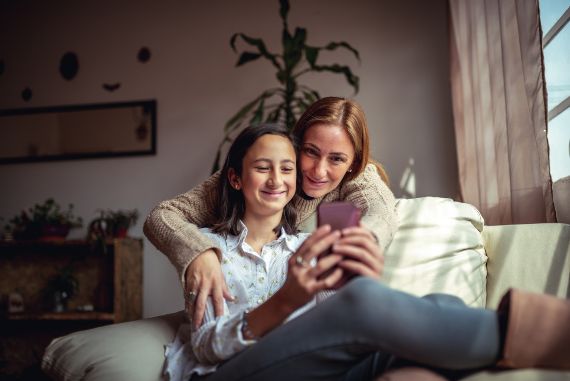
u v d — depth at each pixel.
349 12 3.11
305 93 2.76
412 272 1.37
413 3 3.04
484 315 0.85
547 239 1.36
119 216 3.11
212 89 3.26
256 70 3.21
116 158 3.34
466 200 2.40
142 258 3.21
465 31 2.33
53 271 3.17
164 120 3.30
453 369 0.86
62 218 3.15
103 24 3.46
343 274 0.95
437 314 0.85
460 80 2.49
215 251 1.19
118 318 2.86
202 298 1.10
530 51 1.66
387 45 3.04
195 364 1.07
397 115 2.99
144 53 3.38
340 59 3.08
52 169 3.42
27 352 3.14
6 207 3.45
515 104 1.78
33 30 3.56
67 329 3.13
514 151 1.79
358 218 0.98
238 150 1.26
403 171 2.94
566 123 1.69
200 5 3.34
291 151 1.24
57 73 3.49
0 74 3.56
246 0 3.27
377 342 0.86
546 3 1.86
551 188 1.60
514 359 0.81
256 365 0.94
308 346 0.90
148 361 1.11
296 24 3.17
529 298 0.82
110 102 3.39
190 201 1.38
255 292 1.20
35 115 3.47
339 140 1.35
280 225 1.32
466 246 1.41
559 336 0.79
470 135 2.32
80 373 1.10
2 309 3.15
